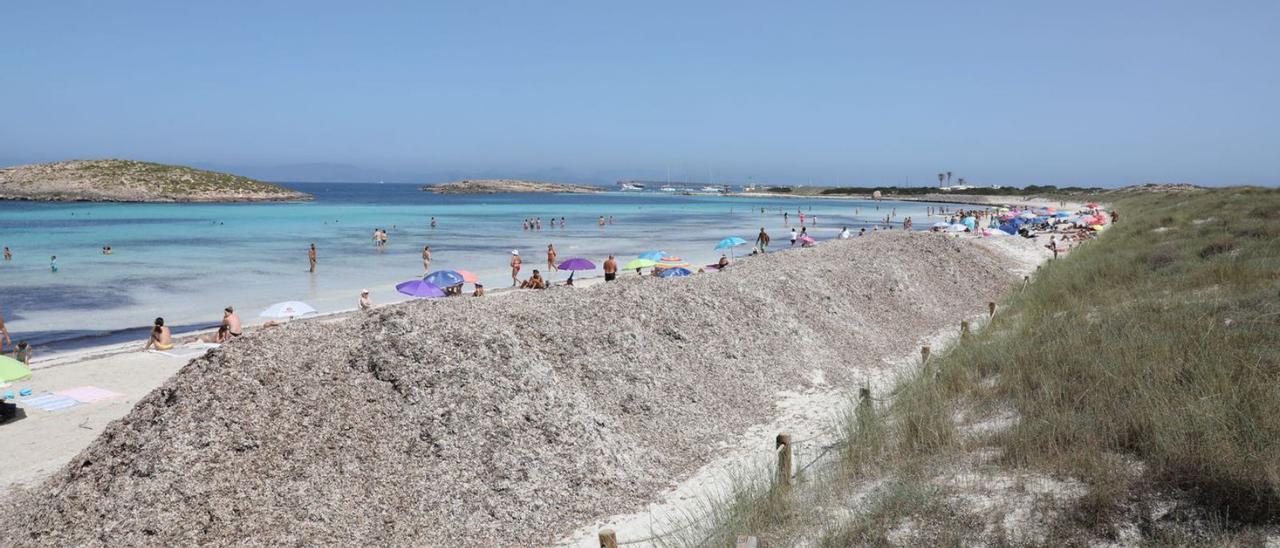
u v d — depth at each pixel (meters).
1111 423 7.14
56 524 7.61
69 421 12.46
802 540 6.61
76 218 72.06
